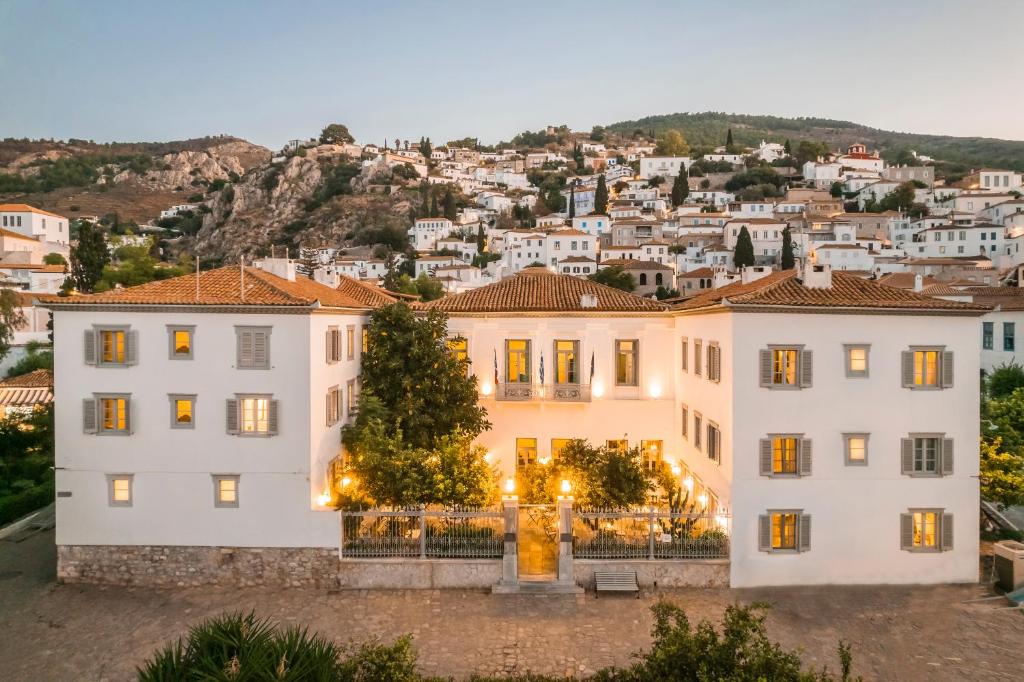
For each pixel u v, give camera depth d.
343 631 20.70
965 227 103.56
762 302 23.28
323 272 33.12
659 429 31.28
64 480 23.83
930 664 18.72
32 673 18.36
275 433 23.55
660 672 12.46
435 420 27.80
